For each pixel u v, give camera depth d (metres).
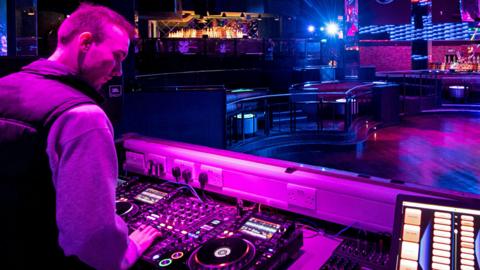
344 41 13.38
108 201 1.02
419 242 1.05
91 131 1.02
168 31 11.69
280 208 1.67
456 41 15.37
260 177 1.72
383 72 14.73
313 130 8.41
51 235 1.09
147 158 2.17
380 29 18.56
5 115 1.04
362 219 1.46
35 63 1.15
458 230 1.05
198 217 1.61
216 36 11.49
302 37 13.56
